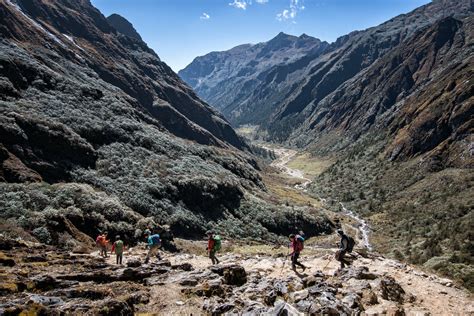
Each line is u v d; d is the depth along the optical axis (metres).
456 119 136.50
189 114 156.25
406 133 156.38
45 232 33.62
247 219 71.06
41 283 12.77
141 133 80.81
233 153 133.88
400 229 91.00
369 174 148.50
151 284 14.14
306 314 11.50
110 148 68.25
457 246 68.06
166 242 45.50
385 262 19.31
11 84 66.44
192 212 62.69
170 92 156.12
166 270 16.30
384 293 14.04
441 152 129.62
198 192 67.94
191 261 22.61
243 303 12.09
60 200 42.66
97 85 98.19
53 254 20.83
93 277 14.51
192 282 14.22
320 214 89.44
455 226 78.50
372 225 97.81
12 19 99.25
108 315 10.42
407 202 108.88
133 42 179.88
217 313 11.45
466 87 147.50
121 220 45.41
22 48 87.44
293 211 80.69
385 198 119.75
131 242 42.03
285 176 175.25
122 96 104.50
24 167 49.22
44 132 57.91
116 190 55.97
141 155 71.81
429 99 166.88
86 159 60.84
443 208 93.44
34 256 18.50
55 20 133.12
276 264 19.45
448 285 16.64
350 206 120.88
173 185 65.50
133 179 61.59
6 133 52.12
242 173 103.81
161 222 54.66
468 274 44.91
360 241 83.69
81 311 10.37
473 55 190.50
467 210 87.88
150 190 60.34
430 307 14.06
